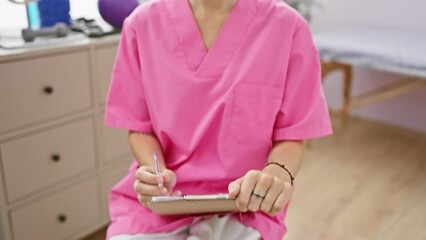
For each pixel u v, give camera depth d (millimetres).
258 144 831
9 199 1336
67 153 1472
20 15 1610
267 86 814
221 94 818
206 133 836
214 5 834
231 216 802
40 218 1444
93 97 1509
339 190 2082
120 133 1646
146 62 871
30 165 1368
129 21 895
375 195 2039
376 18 2803
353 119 2994
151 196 739
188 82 830
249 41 826
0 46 1279
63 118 1427
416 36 2473
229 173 833
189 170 848
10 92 1259
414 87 2371
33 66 1297
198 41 838
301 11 2938
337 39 2379
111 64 1537
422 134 2738
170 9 860
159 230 806
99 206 1644
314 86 833
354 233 1756
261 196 679
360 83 2924
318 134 831
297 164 807
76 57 1414
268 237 785
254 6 830
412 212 1896
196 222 801
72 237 1572
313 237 1733
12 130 1292
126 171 1712
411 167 2322
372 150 2529
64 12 1553
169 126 847
